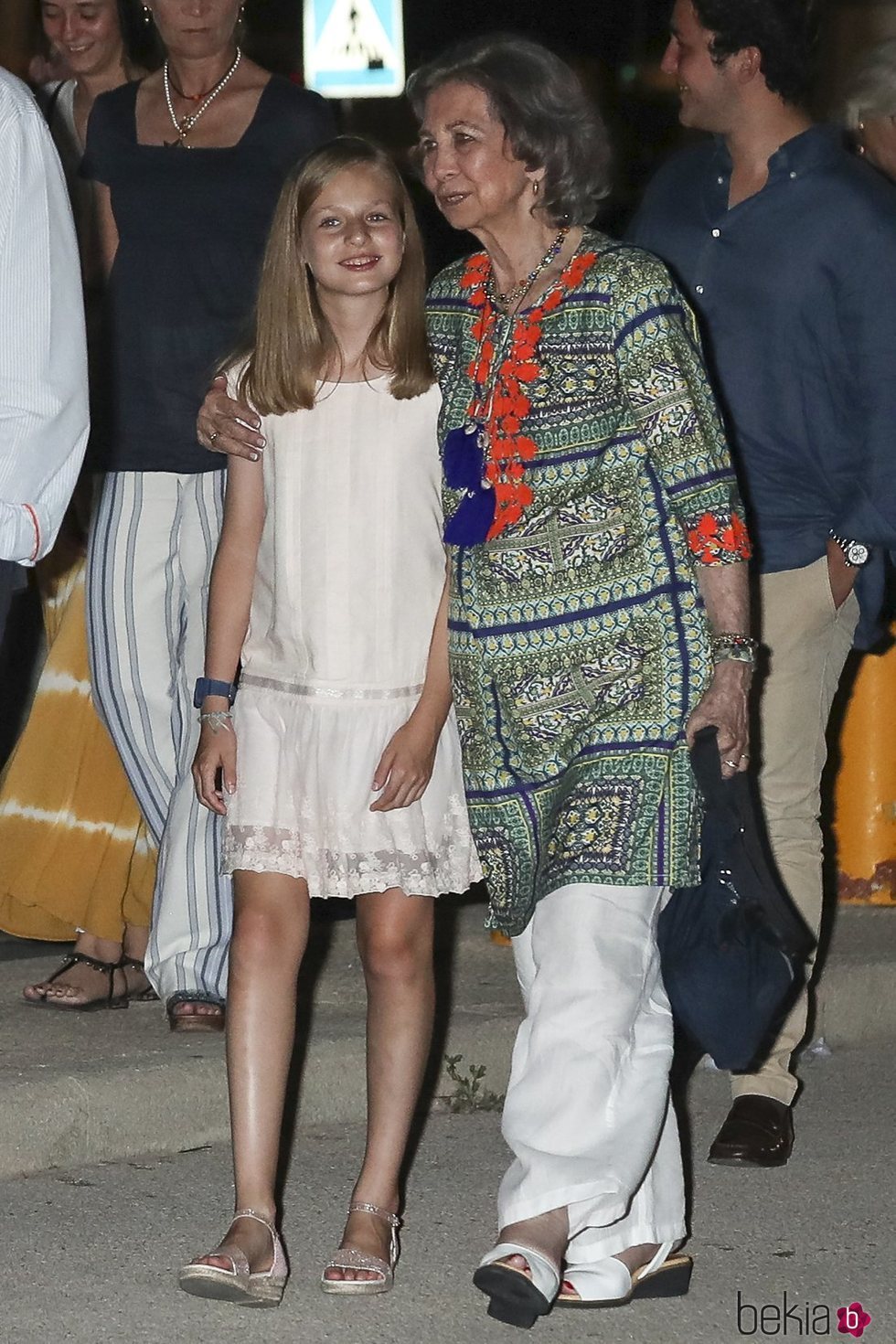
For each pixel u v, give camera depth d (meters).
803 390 5.84
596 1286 4.70
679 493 4.57
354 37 14.80
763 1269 5.05
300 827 4.80
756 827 4.64
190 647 6.30
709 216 5.95
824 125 5.91
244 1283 4.68
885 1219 5.43
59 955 7.28
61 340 4.38
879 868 8.06
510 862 4.74
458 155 4.64
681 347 4.57
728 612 4.59
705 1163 5.87
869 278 5.73
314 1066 6.08
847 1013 7.14
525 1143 4.45
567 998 4.51
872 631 6.15
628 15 17.64
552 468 4.58
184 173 6.11
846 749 8.05
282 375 4.79
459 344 4.80
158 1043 6.08
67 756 6.51
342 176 4.70
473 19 17.81
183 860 6.23
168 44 6.11
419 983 4.93
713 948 4.59
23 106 4.35
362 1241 4.85
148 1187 5.52
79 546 6.66
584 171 4.66
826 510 5.92
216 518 6.21
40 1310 4.70
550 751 4.65
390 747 4.77
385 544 4.80
